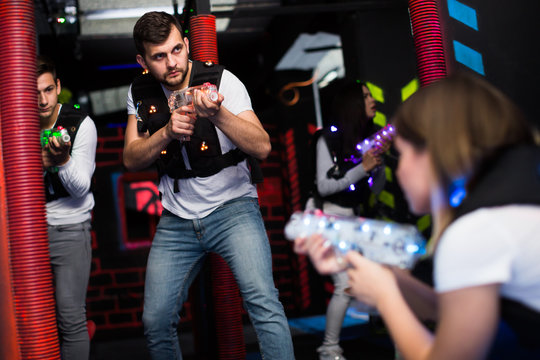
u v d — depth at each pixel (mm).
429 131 1070
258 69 7059
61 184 2502
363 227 1216
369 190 3363
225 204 2217
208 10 3037
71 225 2553
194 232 2236
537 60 3312
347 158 3205
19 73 1748
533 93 3301
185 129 2047
